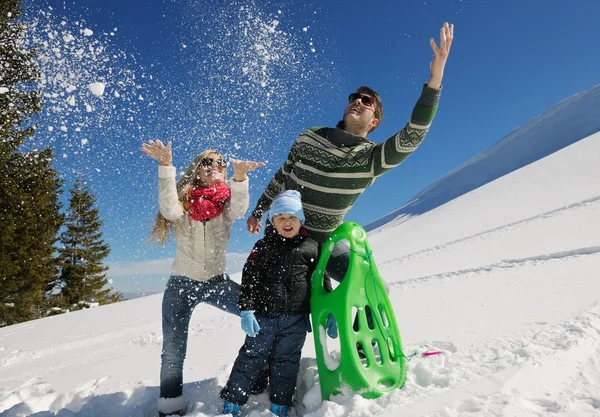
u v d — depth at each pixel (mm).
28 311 19188
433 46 2219
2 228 15648
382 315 2512
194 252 2582
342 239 2652
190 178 2721
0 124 10211
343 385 2199
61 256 24672
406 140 2326
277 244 2490
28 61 6680
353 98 2715
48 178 15797
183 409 2578
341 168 2529
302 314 2475
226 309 2711
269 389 2604
